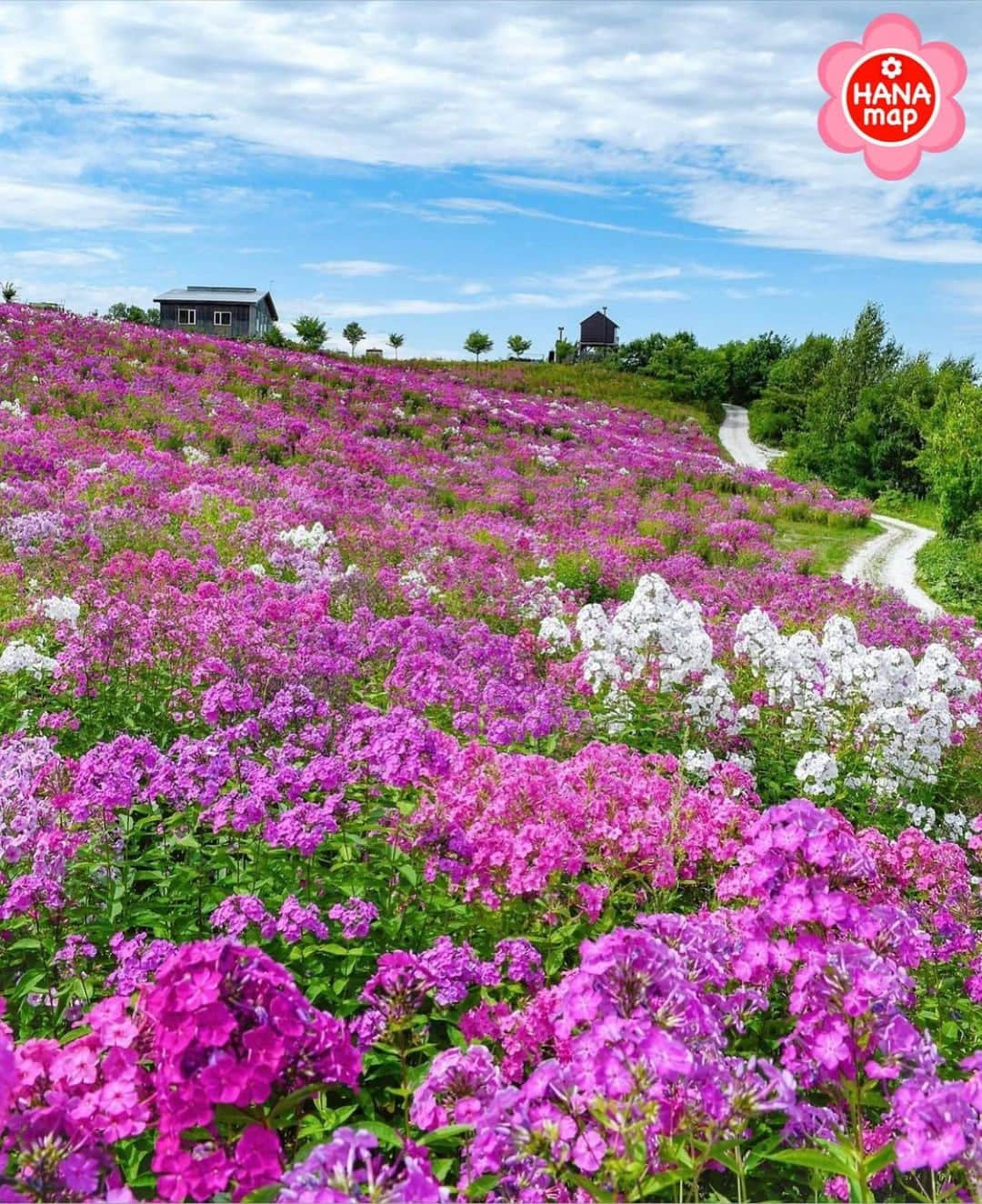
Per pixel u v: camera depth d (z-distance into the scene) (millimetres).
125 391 30531
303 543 17391
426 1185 2486
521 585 16859
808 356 79125
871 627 19906
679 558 25531
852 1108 3467
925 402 56875
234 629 9703
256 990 2953
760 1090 3316
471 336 91250
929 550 32969
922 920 5961
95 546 14828
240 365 41531
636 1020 3123
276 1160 2822
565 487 35938
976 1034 5594
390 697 9609
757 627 12094
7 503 16453
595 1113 3027
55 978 5246
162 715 8680
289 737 7426
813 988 3520
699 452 56250
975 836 9305
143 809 6852
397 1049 4289
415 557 18312
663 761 7629
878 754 10281
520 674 11070
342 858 6004
